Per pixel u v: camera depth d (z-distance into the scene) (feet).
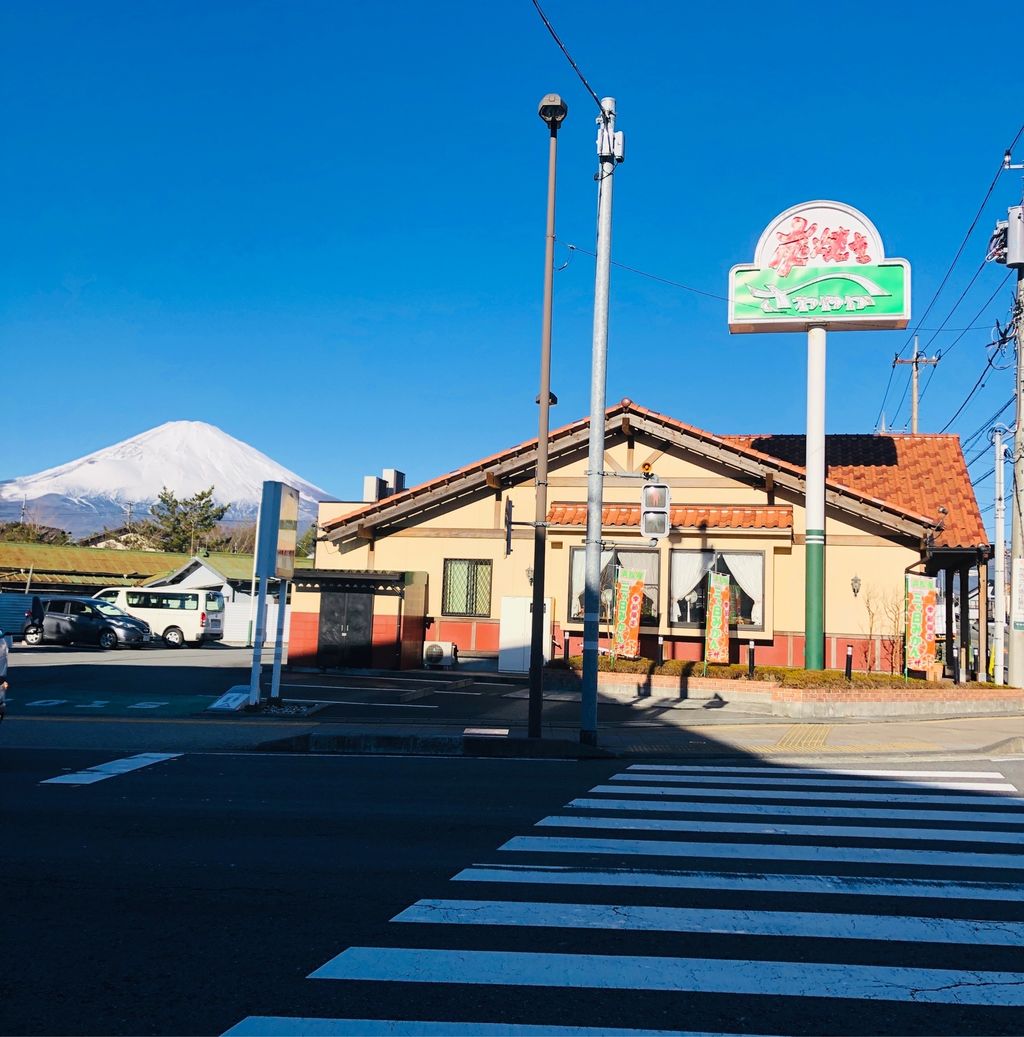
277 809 30.22
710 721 55.72
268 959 17.10
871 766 41.57
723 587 70.13
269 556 55.42
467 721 52.54
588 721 44.73
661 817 29.78
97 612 113.70
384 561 86.74
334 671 78.64
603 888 21.75
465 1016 14.76
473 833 27.20
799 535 78.64
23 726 47.85
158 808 30.17
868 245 72.13
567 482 84.07
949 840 27.02
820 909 20.43
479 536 85.15
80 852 24.61
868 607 76.33
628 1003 15.35
